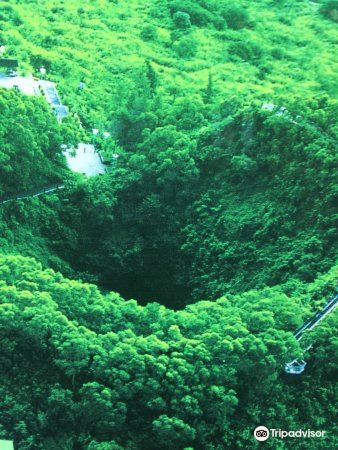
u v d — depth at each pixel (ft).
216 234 391.04
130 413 263.49
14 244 359.25
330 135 394.52
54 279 311.27
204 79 536.42
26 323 278.26
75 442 259.19
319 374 286.66
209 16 654.94
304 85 542.98
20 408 264.31
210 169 412.16
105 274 389.60
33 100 408.67
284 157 394.11
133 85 466.70
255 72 581.12
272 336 279.90
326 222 362.74
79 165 419.95
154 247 395.75
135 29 622.54
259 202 391.45
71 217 388.78
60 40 565.53
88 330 279.49
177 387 261.65
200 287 380.37
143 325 296.92
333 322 294.25
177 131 422.00
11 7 592.60
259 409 272.31
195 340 277.85
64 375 273.95
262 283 354.54
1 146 369.09
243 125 409.90
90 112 466.29
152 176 403.95
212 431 259.60
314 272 343.05
